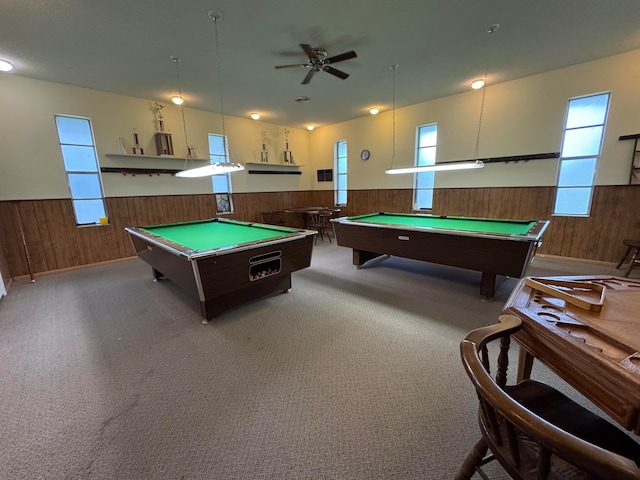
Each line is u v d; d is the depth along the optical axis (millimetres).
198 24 2787
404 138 5891
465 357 807
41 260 4145
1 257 3531
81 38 2951
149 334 2395
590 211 4062
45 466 1269
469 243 2828
